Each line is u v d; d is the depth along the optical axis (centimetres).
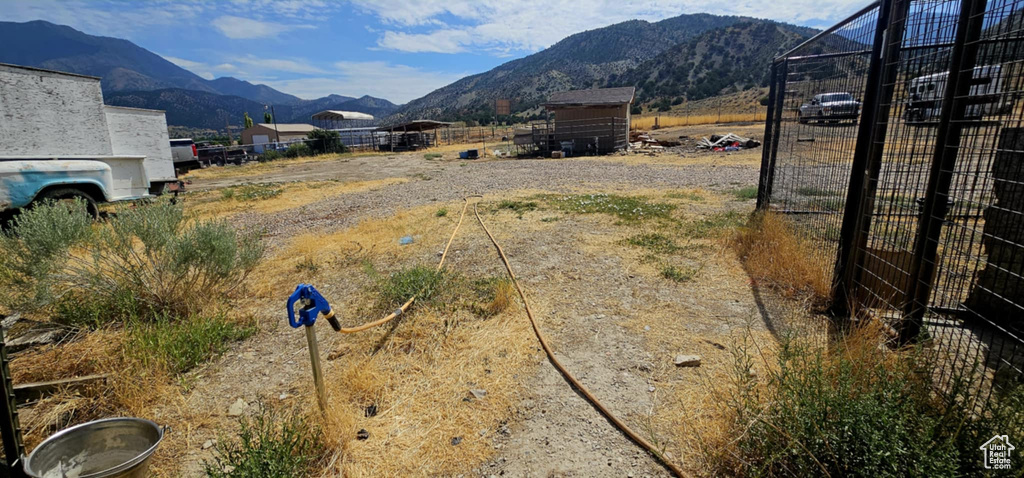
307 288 250
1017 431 175
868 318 318
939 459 165
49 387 286
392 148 3519
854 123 374
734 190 1005
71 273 401
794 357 241
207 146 2961
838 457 182
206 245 418
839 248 361
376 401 285
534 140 2458
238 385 313
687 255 536
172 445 256
